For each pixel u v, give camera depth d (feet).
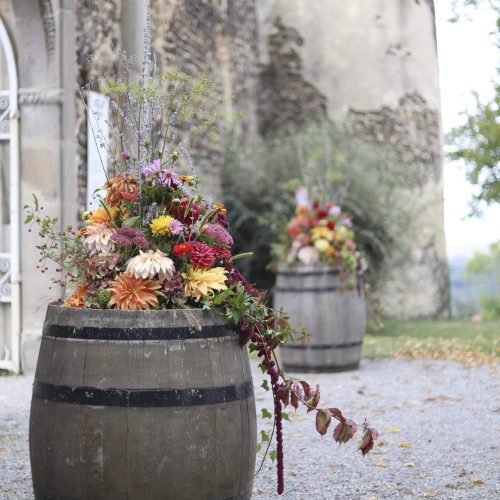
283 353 24.77
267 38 48.65
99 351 9.28
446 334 36.17
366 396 20.70
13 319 24.38
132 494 9.16
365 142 44.27
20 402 19.77
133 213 10.41
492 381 22.99
